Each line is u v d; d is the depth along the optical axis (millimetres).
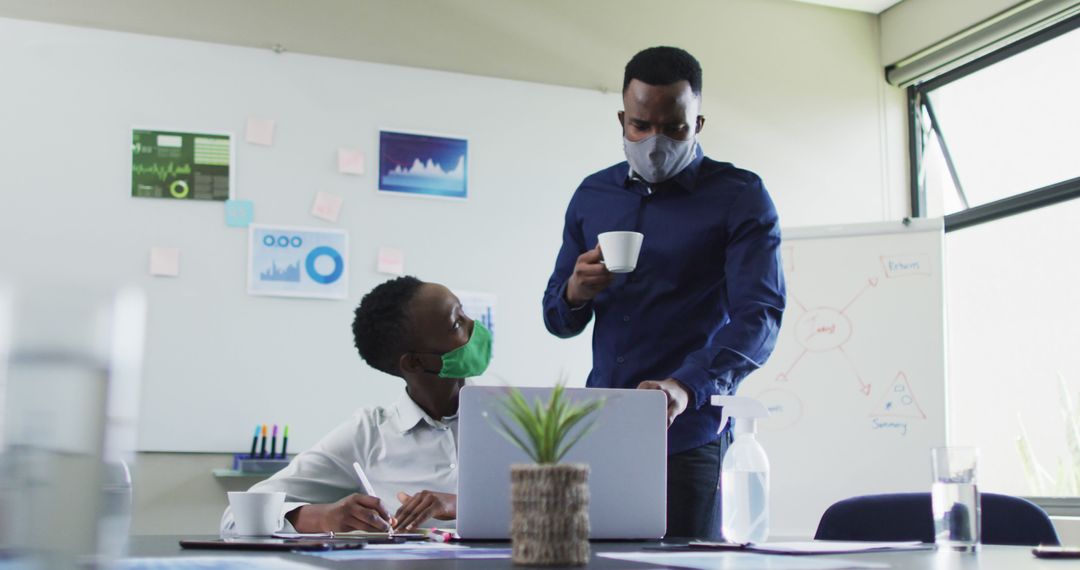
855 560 1028
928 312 3562
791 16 4355
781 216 4227
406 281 1888
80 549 364
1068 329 3734
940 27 4191
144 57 3434
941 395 3496
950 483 1181
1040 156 3891
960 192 4238
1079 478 3654
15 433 354
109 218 3336
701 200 1928
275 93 3561
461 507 1354
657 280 1921
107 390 366
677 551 1175
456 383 1915
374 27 3721
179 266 3383
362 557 1056
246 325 3426
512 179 3803
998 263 4020
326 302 3520
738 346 1743
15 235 3238
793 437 3588
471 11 3857
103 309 365
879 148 4395
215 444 3344
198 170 3439
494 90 3830
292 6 3629
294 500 1829
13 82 3295
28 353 354
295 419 3436
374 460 1908
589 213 2031
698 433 1772
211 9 3535
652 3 4133
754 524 1281
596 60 3998
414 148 3691
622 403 1401
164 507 3264
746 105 4234
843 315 3645
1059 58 3830
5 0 3328
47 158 3299
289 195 3531
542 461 983
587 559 969
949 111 4297
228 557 1050
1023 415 3861
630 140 1884
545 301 2016
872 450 3512
